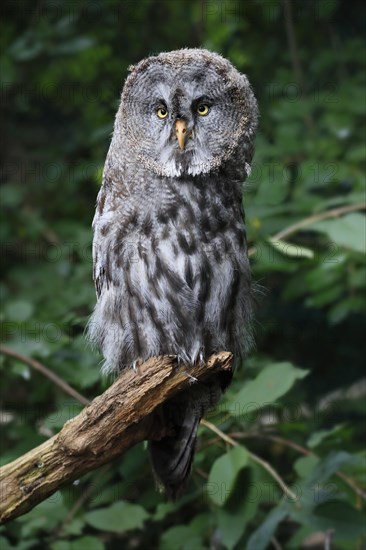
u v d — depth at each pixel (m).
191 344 7.03
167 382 5.98
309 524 7.26
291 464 9.13
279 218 9.17
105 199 7.23
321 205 8.40
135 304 6.97
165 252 6.91
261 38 12.81
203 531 7.95
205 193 7.03
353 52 12.02
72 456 5.81
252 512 7.44
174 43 12.74
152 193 6.98
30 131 12.45
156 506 8.28
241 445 7.50
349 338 11.86
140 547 9.22
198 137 7.05
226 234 7.07
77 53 11.56
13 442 9.22
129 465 8.06
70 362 8.30
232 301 7.15
